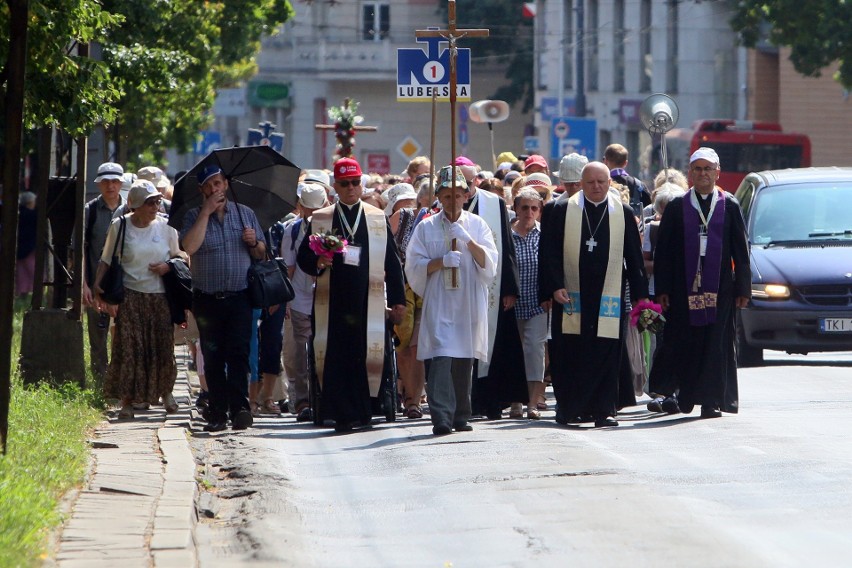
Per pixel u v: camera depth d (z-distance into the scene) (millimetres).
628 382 36281
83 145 39312
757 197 55312
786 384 44719
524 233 38969
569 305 36031
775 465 28203
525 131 187000
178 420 36031
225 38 84625
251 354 40188
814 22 116750
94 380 41344
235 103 157750
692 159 36906
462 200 35500
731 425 34656
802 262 51531
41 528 21703
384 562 21672
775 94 157500
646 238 41812
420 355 34906
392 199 41812
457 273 34812
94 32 34562
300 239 40000
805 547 21375
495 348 37469
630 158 165875
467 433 34156
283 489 27141
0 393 25953
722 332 36594
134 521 22891
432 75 45094
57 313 39781
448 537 23078
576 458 29312
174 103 78062
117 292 36500
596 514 23938
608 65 168125
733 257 36812
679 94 160750
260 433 34938
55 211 41062
